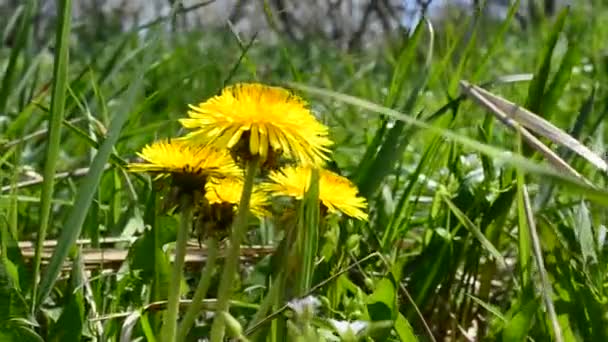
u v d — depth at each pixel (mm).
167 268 518
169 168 429
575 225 576
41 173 811
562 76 612
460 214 542
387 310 460
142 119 1054
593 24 1504
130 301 560
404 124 595
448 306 583
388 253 613
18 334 444
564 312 496
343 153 858
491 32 1559
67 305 465
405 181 763
